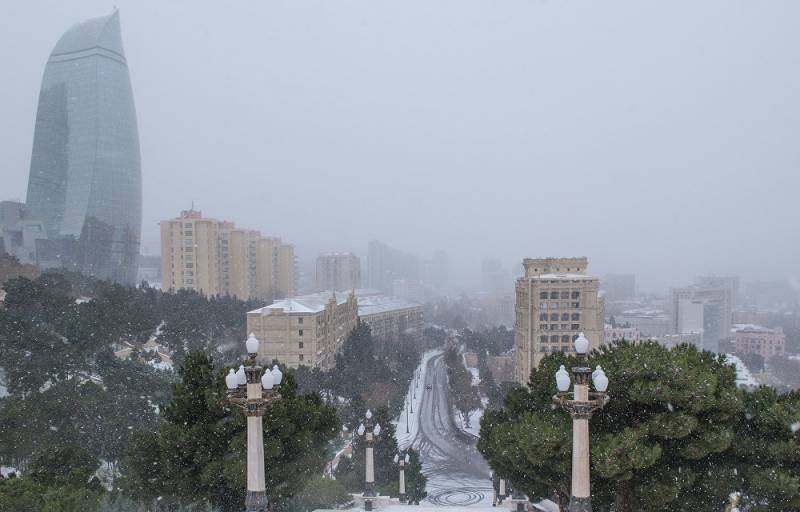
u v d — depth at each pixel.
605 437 23.98
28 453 42.91
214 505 28.09
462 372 126.88
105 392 58.62
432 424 102.75
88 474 35.12
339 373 97.31
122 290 86.75
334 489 38.62
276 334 100.56
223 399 26.86
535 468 26.59
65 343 68.12
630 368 24.64
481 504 59.56
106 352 77.81
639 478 25.00
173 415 27.64
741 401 24.02
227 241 172.25
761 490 24.28
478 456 83.50
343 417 84.31
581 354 20.09
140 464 26.45
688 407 23.89
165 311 101.56
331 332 116.44
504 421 31.33
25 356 61.28
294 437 28.20
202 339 95.25
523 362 103.50
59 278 88.56
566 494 26.34
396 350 157.75
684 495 25.11
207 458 26.47
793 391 27.17
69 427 48.69
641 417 25.41
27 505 26.45
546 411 28.62
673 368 24.06
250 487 19.66
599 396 19.81
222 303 114.81
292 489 29.17
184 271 156.00
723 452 25.83
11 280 72.88
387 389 103.25
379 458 55.31
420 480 55.09
